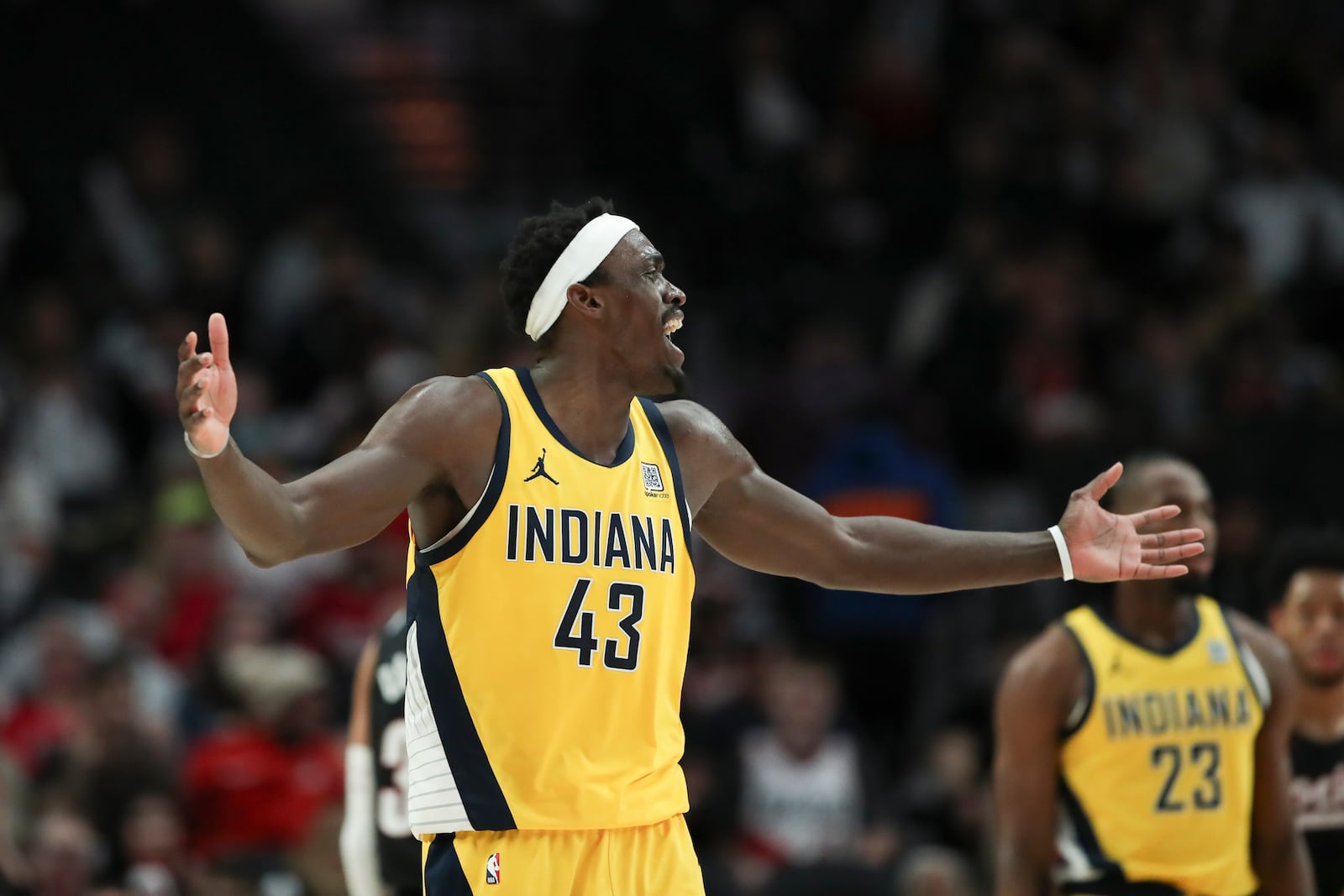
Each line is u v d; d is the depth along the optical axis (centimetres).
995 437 4225
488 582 1338
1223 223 4466
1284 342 4222
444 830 1344
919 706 3706
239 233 4950
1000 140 4900
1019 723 1844
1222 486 3816
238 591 3550
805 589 3912
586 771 1338
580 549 1353
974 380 4253
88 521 3944
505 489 1348
